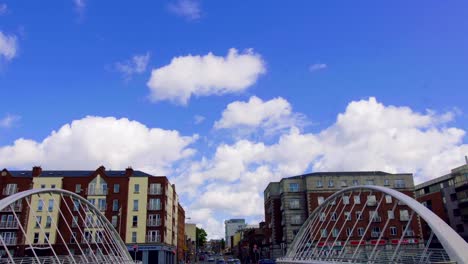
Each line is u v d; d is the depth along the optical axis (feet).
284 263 156.56
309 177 265.95
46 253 226.17
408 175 264.52
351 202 254.68
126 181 254.27
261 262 198.29
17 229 230.68
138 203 251.19
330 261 128.88
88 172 276.21
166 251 262.47
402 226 245.24
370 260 102.12
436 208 264.93
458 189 242.58
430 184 276.21
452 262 61.93
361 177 264.93
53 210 240.12
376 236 242.99
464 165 246.68
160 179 259.60
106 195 249.14
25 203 238.48
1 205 75.31
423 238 250.98
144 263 238.27
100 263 136.87
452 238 64.75
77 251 231.09
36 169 253.24
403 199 85.71
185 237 440.86
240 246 531.09
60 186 248.11
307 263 133.59
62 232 234.99
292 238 259.60
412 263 99.40
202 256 560.20
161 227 248.73
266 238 320.50
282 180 277.64
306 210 265.75
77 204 244.42
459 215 245.04
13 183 244.42
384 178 264.11
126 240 242.37
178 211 353.72
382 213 249.55
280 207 286.87
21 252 225.15
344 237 243.40
